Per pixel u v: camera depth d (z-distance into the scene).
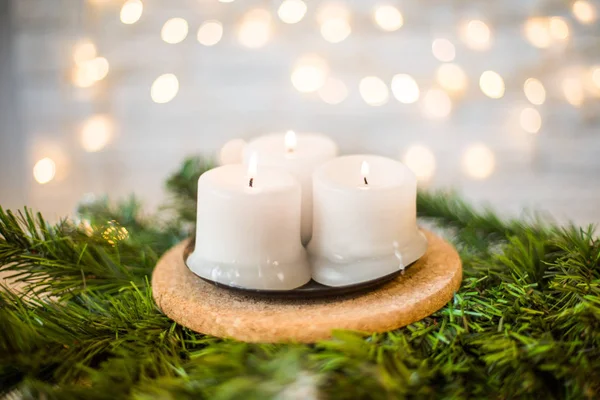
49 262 0.48
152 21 0.96
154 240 0.58
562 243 0.48
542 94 0.95
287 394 0.33
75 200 1.04
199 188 0.44
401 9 0.94
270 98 1.00
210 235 0.43
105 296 0.49
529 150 1.00
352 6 0.94
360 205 0.43
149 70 0.98
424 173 1.00
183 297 0.43
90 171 1.03
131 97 1.00
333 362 0.36
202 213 0.43
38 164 0.97
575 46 0.94
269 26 0.95
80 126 1.01
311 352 0.39
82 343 0.41
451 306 0.44
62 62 0.98
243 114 1.00
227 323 0.40
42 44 0.97
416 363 0.38
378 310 0.40
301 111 1.00
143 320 0.44
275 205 0.42
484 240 0.58
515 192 1.03
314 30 0.96
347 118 1.00
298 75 0.95
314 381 0.34
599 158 1.00
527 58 0.95
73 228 0.53
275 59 0.97
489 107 0.98
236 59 0.98
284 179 0.44
